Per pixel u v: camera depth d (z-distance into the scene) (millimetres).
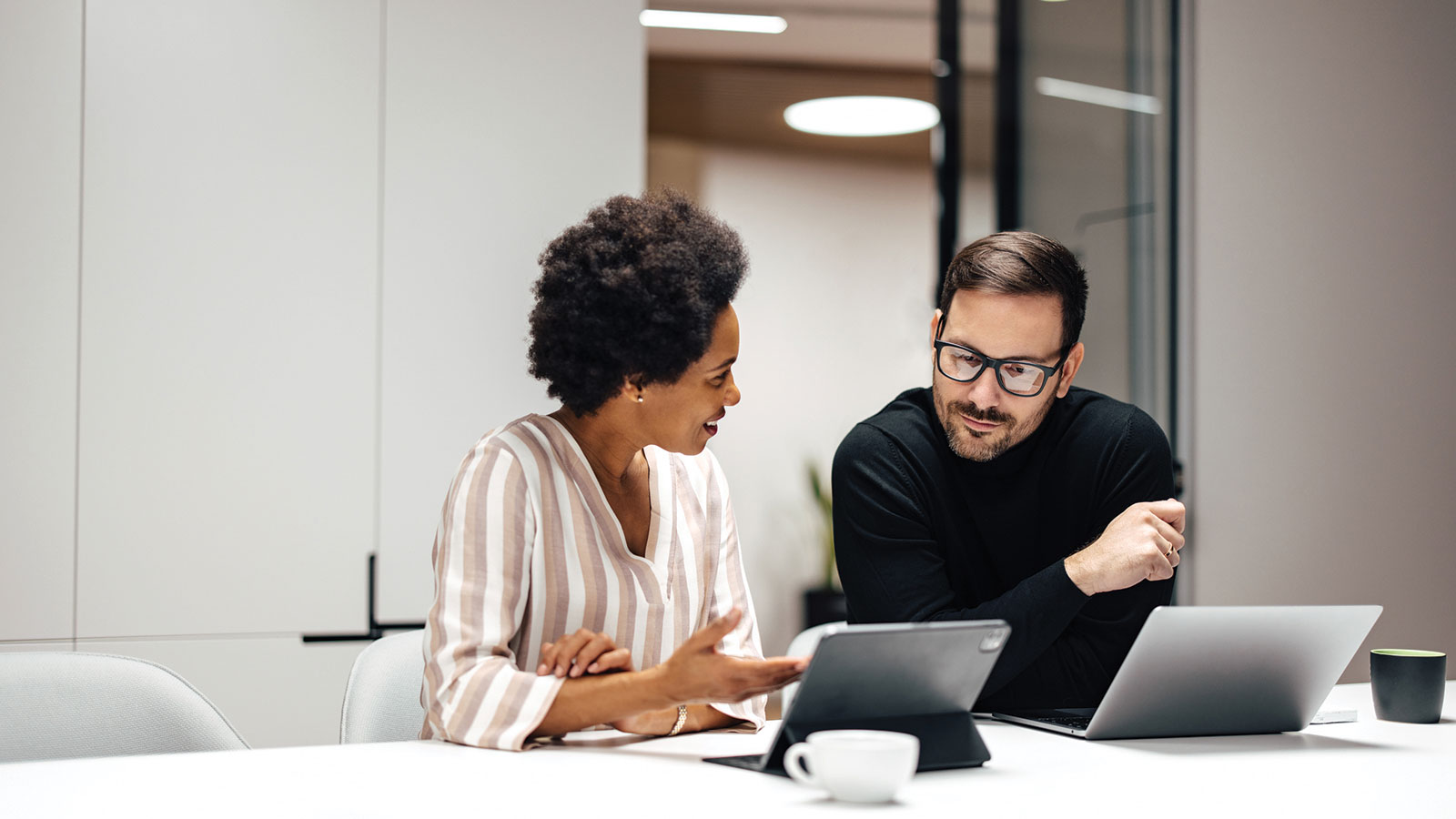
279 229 2418
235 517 2371
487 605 1216
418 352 2500
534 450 1308
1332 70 3336
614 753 1130
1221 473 3197
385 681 1519
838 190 6297
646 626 1337
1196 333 3189
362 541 2447
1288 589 3246
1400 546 3355
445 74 2541
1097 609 1580
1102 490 1648
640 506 1401
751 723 1321
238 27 2406
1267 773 1074
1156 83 3271
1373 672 1411
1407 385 3377
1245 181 3252
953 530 1640
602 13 2658
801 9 5258
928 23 5391
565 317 1264
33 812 891
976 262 1546
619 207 1298
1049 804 931
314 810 895
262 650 2377
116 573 2301
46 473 2271
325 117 2457
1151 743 1224
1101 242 3316
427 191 2521
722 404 1309
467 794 948
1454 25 3438
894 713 1062
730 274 1277
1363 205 3354
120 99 2332
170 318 2346
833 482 1634
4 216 2262
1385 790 1006
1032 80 3477
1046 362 1540
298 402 2418
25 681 1392
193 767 1055
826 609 5969
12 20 2277
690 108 6109
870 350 6289
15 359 2258
